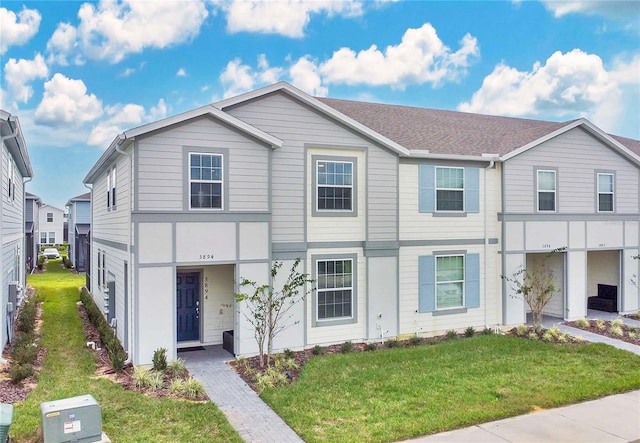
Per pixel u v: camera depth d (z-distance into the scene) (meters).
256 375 9.88
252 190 11.55
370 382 9.50
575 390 9.04
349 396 8.70
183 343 12.80
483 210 15.30
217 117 11.04
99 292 17.80
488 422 7.68
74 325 14.91
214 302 13.03
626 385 9.38
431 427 7.32
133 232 10.48
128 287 11.16
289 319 12.33
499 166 15.42
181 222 10.84
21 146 12.71
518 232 15.56
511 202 15.46
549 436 7.16
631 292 17.81
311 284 12.67
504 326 15.32
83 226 34.19
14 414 7.32
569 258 16.47
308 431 7.19
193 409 7.91
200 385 9.05
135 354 10.44
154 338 10.61
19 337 12.06
